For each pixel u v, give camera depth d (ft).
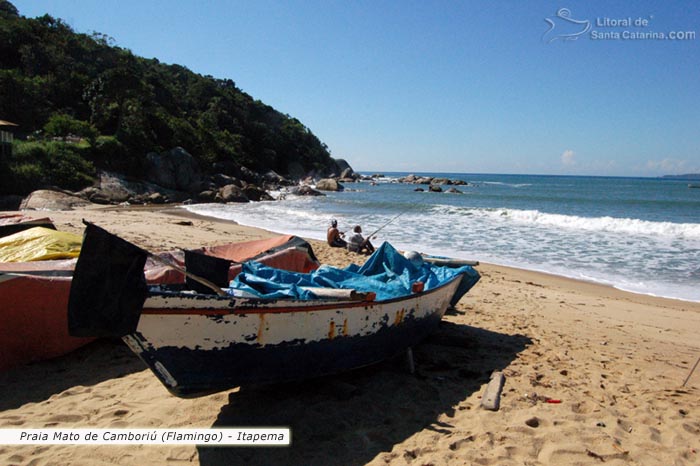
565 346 21.16
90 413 13.66
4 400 14.28
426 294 18.15
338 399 14.90
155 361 11.80
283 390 15.42
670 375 18.43
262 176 183.52
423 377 16.89
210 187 124.16
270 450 12.10
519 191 179.32
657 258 45.93
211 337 12.32
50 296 16.97
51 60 144.25
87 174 101.55
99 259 10.74
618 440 13.15
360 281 19.07
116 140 114.11
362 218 77.15
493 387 15.83
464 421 13.83
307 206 102.53
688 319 27.48
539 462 12.00
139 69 171.32
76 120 121.60
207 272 16.06
